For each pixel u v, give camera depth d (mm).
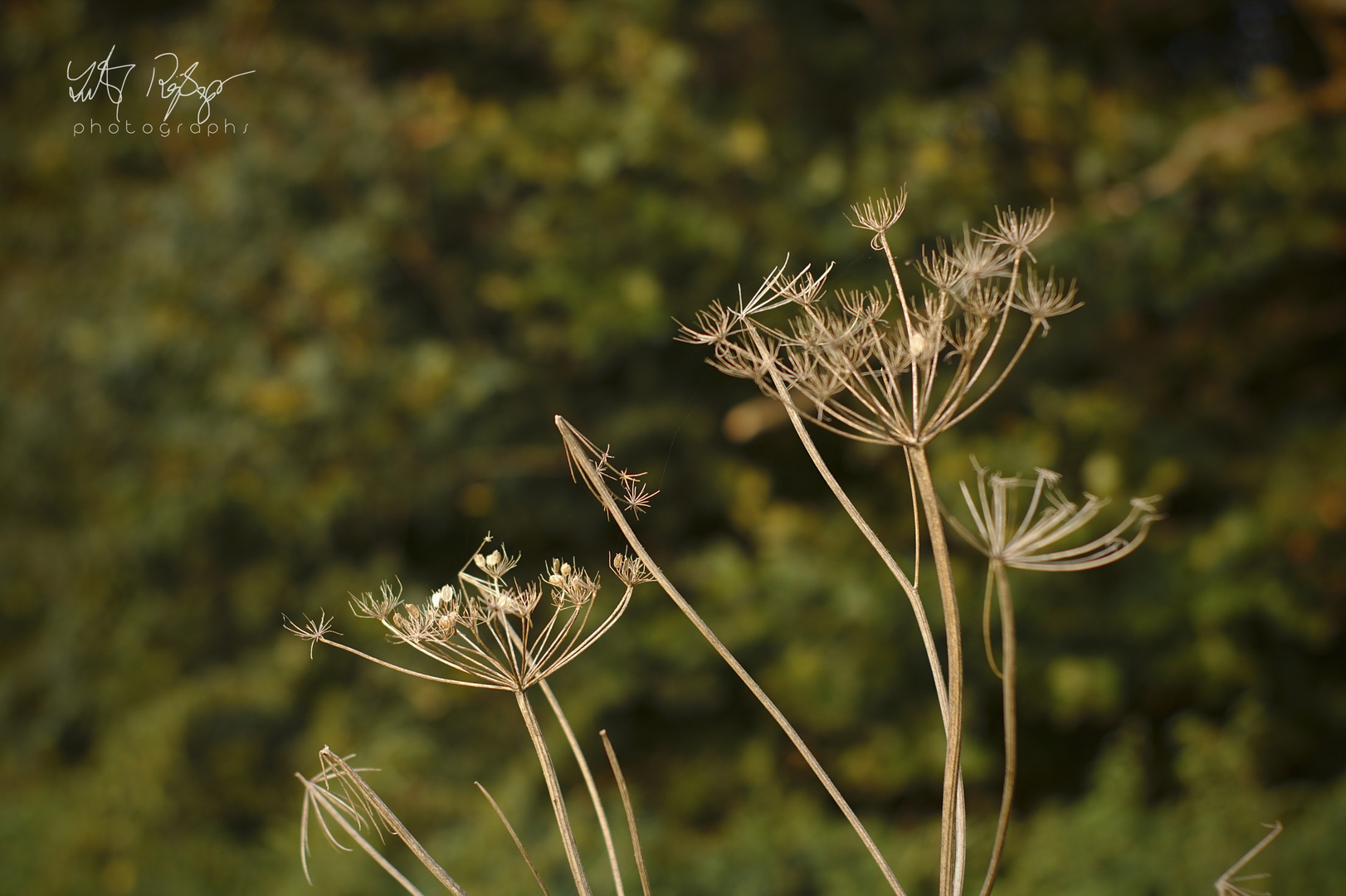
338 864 3547
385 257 4371
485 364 4340
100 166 4590
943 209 4203
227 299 4285
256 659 4418
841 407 645
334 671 4430
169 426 4332
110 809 4266
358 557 4598
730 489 4527
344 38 4785
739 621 4363
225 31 4422
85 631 4633
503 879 3555
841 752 4625
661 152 4266
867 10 4770
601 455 732
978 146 4367
